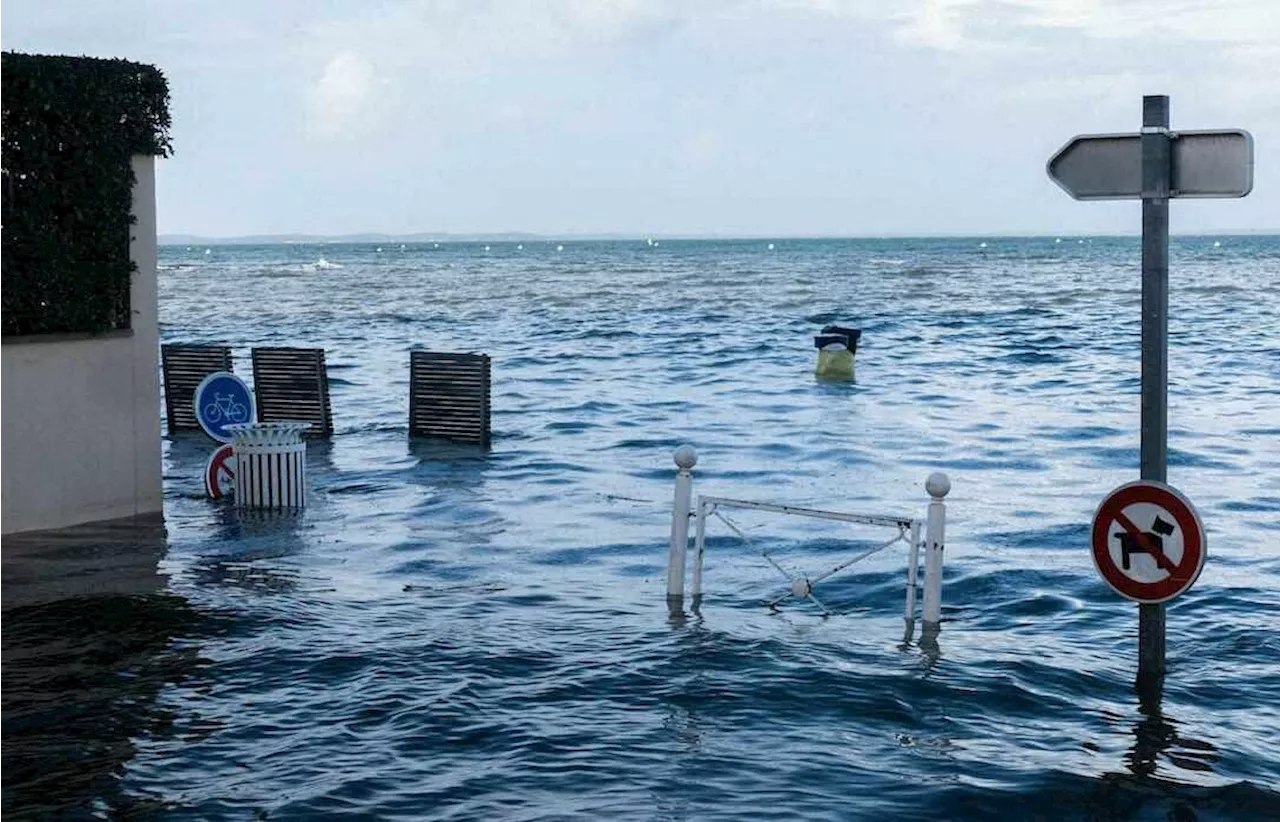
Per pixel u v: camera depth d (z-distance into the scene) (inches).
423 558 529.3
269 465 627.2
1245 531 600.1
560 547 554.3
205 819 280.1
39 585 474.0
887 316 2273.6
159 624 424.8
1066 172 349.1
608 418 991.6
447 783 299.9
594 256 7854.3
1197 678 384.2
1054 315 2274.9
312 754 317.4
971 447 853.2
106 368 587.2
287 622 428.1
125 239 587.2
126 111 582.2
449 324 2133.4
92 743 324.2
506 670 380.8
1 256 541.6
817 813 284.4
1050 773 309.6
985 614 458.3
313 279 4507.9
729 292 3206.2
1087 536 586.9
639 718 343.0
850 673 380.8
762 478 738.2
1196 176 334.0
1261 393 1159.6
